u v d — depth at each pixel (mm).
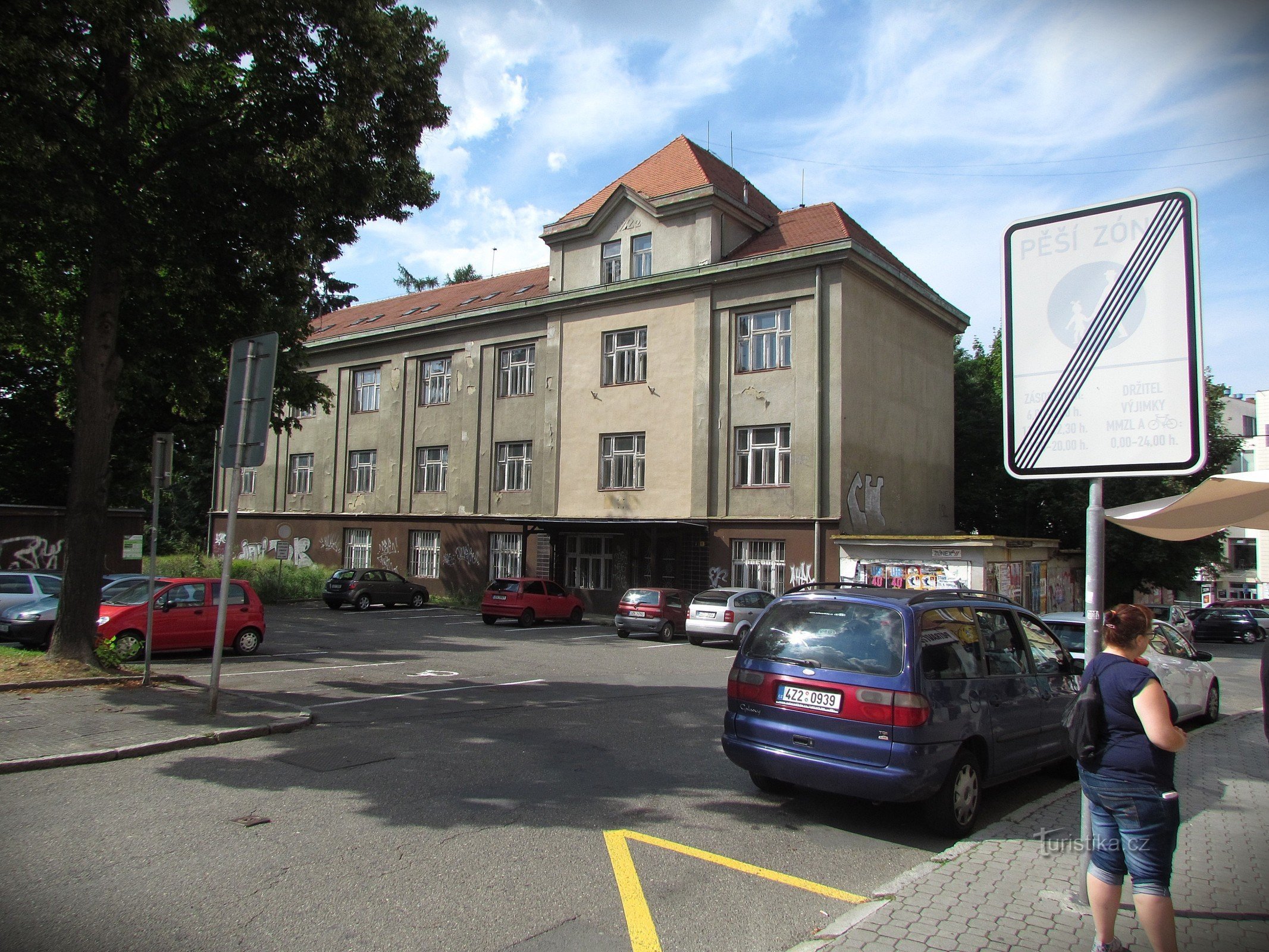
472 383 31641
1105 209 4277
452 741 8406
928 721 5645
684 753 8242
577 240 29234
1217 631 33969
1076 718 3881
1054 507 31234
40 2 8922
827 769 5816
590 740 8688
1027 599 23578
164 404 22297
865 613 6148
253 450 9031
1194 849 5539
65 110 10062
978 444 34031
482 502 30953
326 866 4891
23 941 3826
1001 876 4887
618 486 27531
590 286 28703
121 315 12453
